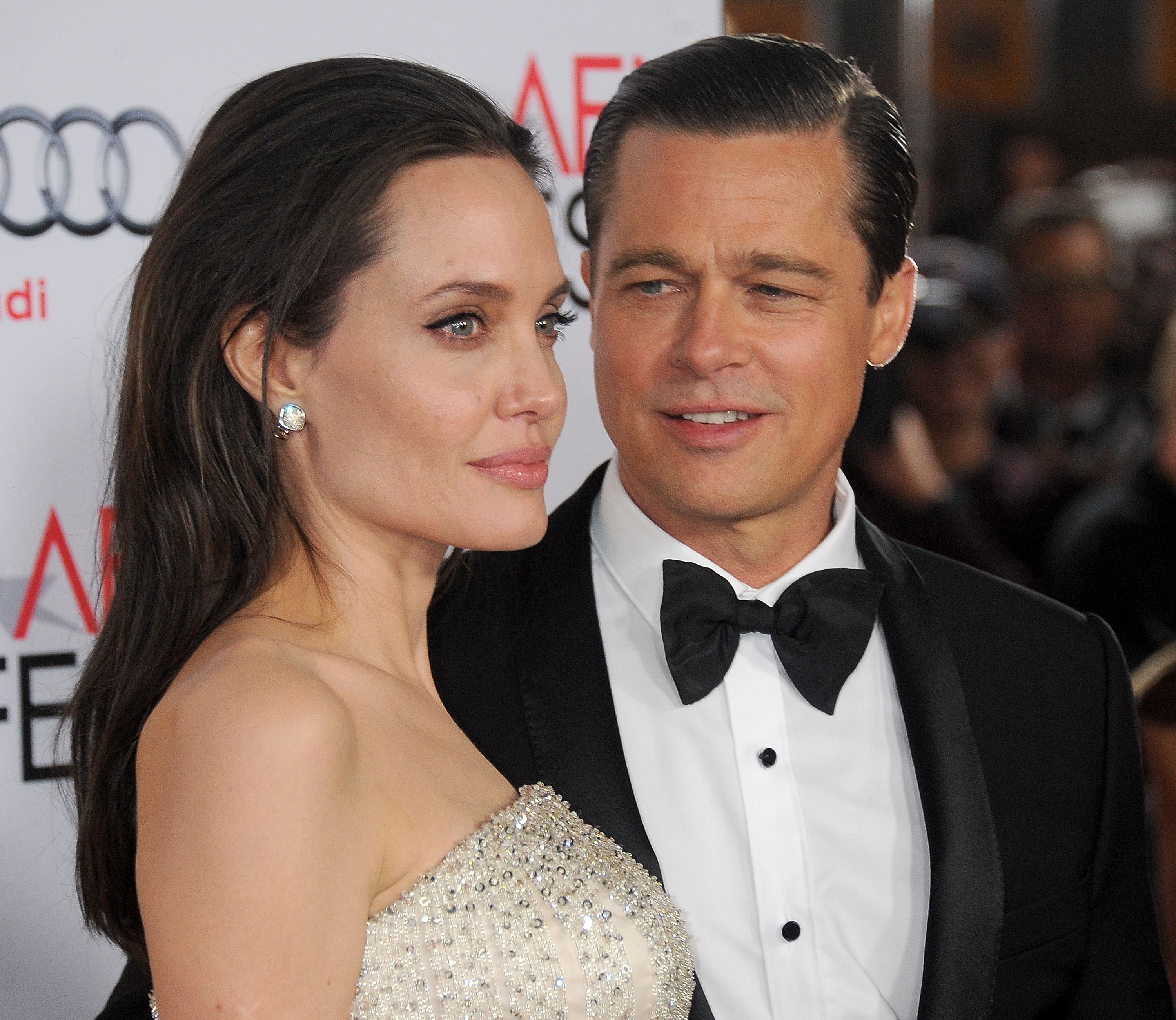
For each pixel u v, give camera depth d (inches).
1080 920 238.1
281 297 176.6
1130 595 457.1
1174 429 457.4
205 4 277.1
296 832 154.4
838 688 226.5
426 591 204.1
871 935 226.4
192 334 180.5
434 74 186.1
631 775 231.5
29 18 270.1
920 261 502.3
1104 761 241.9
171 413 183.6
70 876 277.7
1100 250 520.7
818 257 217.6
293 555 185.5
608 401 229.3
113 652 188.7
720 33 303.3
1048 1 519.2
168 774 159.5
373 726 177.3
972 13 516.4
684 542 236.4
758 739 229.6
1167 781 309.9
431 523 183.9
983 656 240.7
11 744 275.9
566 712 223.8
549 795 205.5
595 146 232.5
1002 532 509.4
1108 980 242.5
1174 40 522.9
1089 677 244.8
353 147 176.4
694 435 221.1
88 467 277.7
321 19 282.2
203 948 151.8
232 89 279.1
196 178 182.2
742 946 222.7
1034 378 524.7
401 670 195.3
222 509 183.3
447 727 196.4
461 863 178.4
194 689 162.9
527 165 191.8
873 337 244.8
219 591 183.6
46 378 275.4
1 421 274.1
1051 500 510.6
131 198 276.8
